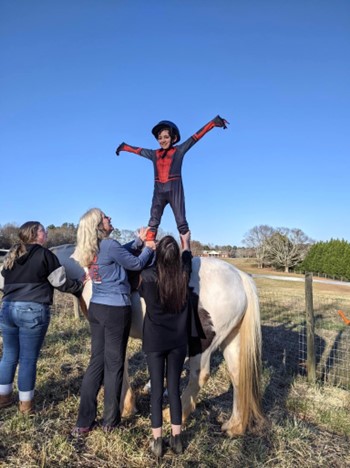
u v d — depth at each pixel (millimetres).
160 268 2605
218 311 2984
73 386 3830
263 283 17188
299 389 4340
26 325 3002
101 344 2865
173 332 2646
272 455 2855
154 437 2668
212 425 3252
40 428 2928
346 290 17031
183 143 3521
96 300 2838
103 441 2746
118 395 2896
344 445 3123
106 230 2996
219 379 4344
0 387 3170
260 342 3195
